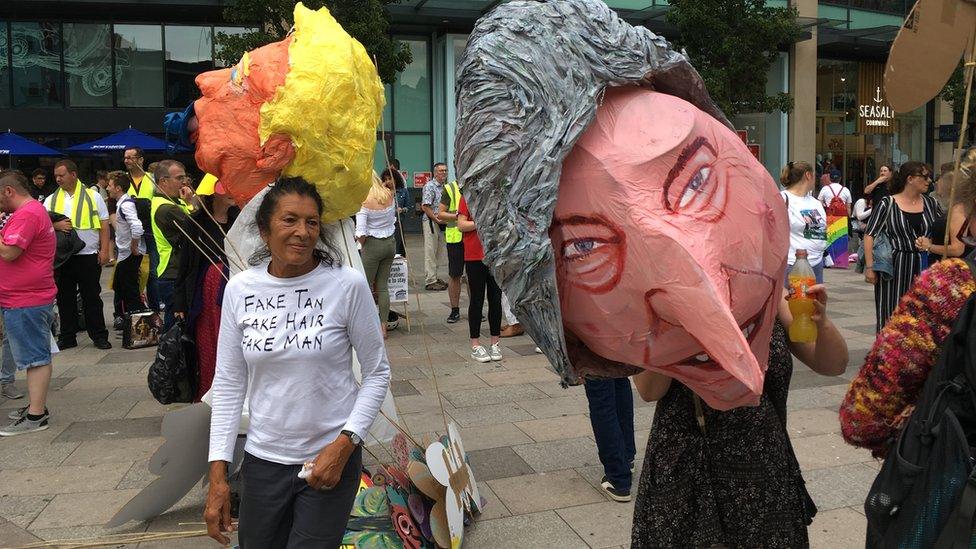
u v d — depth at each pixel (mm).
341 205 3389
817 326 2402
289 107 3125
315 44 3234
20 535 3623
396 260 7988
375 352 2523
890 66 2098
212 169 3295
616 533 3588
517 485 4145
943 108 24109
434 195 11836
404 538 3148
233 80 3211
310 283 2426
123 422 5328
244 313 2439
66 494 4102
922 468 1698
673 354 1743
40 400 5168
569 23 1743
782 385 2367
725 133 1781
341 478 2436
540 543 3504
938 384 1729
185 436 3498
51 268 5223
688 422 2342
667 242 1606
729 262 1657
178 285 4340
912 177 5699
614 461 3873
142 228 8336
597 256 1686
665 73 1865
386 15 13086
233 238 3479
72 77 17703
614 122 1743
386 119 19188
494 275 1778
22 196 5078
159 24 17828
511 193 1688
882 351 1868
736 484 2301
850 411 1945
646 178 1667
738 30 14695
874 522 1792
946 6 2012
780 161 21031
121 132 16438
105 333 7832
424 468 3377
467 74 1769
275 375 2408
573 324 1810
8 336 5109
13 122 17234
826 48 22109
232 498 3803
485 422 5191
